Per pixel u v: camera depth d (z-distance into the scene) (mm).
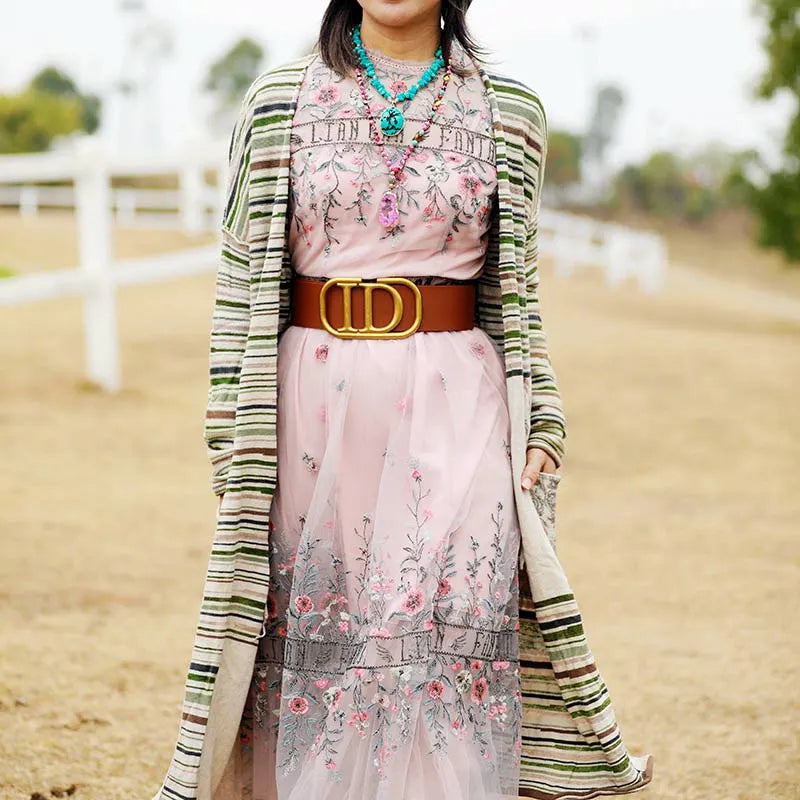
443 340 3418
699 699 5277
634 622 6363
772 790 4430
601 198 89812
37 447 10117
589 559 7609
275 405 3398
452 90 3422
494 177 3426
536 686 3531
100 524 8000
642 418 12891
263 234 3410
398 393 3352
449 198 3346
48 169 11602
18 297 11250
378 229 3340
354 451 3371
